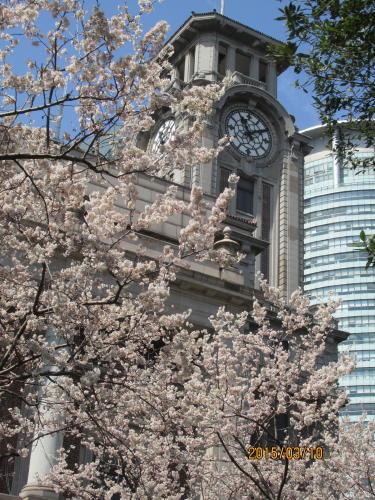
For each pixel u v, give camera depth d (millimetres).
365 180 121500
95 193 16641
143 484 16547
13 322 15969
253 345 21891
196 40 60531
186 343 15000
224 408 19172
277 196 56312
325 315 22875
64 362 12758
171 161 14414
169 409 16500
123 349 14586
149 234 29812
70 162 14453
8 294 15250
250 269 34906
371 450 22969
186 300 28484
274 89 61688
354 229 118125
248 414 20000
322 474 20578
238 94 56438
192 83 56438
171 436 17969
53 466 20969
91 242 14195
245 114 56938
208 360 19625
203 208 15695
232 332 21844
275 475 19641
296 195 56844
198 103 14070
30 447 22359
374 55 13406
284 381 21203
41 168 13352
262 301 30172
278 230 55312
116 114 13609
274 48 14398
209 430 19203
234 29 60812
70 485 20016
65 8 13305
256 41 61938
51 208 14602
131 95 13578
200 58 59062
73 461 23562
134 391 14922
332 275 116000
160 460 17984
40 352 12508
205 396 18594
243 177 55281
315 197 122938
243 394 20547
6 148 13844
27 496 21156
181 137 14297
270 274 53594
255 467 17719
